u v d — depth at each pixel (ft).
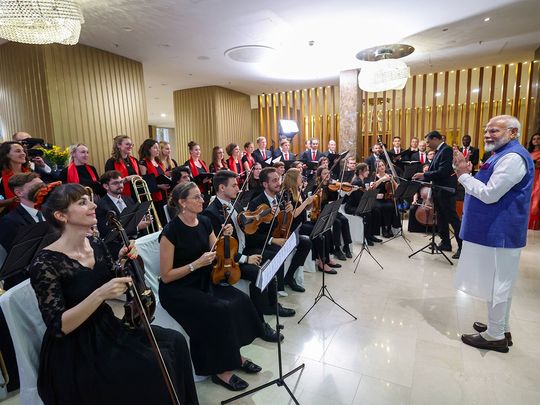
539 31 16.81
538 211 18.13
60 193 4.51
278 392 6.39
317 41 17.52
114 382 4.56
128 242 5.00
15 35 11.01
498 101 28.53
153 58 20.15
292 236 6.10
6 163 9.65
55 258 4.45
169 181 13.98
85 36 16.44
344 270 12.59
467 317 9.04
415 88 26.27
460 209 18.28
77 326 4.25
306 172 17.35
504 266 7.22
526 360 7.22
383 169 17.06
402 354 7.47
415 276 11.91
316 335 8.25
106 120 18.86
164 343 5.21
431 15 14.58
